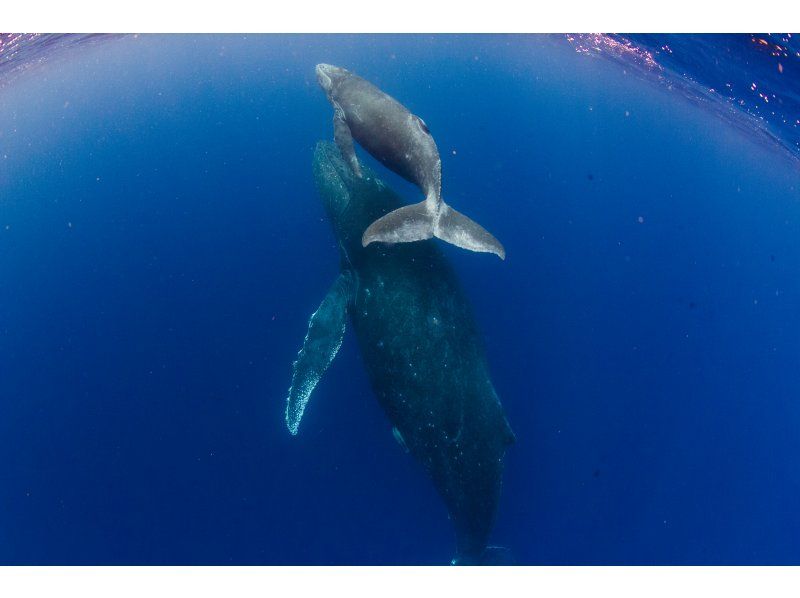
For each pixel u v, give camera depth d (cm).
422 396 995
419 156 783
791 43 1317
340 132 921
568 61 1683
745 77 1477
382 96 853
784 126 1538
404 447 1086
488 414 1001
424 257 1030
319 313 1068
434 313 986
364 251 1066
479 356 1023
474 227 768
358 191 1135
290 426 981
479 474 1017
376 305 1021
